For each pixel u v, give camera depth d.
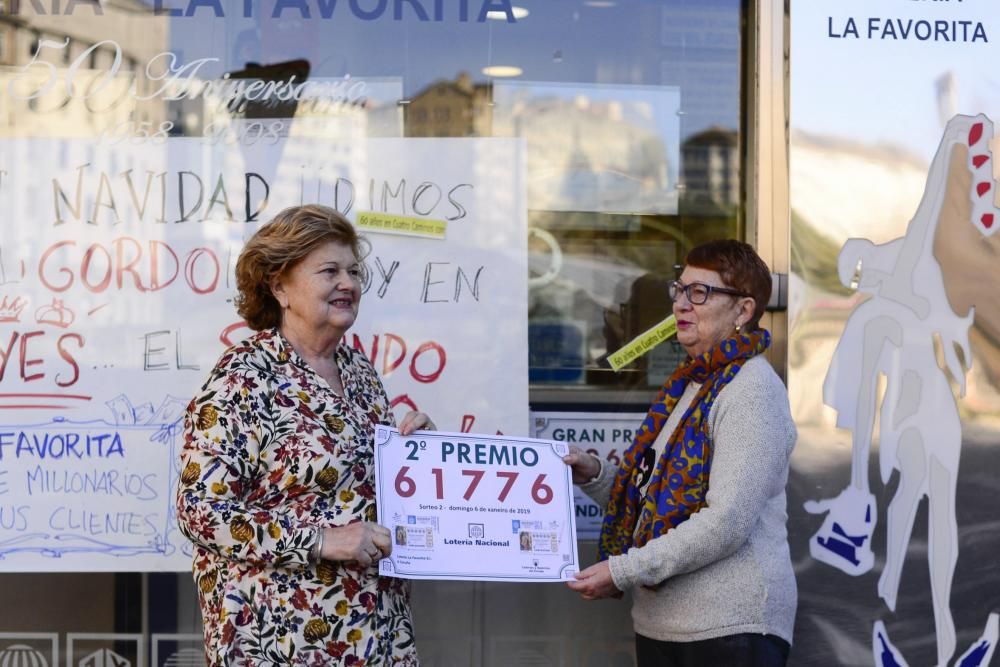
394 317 3.63
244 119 3.66
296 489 2.75
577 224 3.77
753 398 2.93
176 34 3.67
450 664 3.76
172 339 3.60
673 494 2.96
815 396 3.70
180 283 3.61
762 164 3.75
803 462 3.69
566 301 3.77
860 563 3.69
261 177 3.65
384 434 2.94
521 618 3.77
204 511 2.66
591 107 3.78
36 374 3.58
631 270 3.78
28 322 3.58
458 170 3.66
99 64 3.64
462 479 2.99
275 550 2.65
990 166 3.72
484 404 3.64
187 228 3.62
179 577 3.71
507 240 3.66
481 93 3.75
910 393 3.71
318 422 2.77
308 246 2.83
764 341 3.04
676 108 3.80
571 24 3.78
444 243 3.65
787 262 3.74
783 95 3.74
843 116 3.73
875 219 3.72
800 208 3.72
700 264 3.08
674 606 2.97
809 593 3.69
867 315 3.71
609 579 2.91
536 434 3.75
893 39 3.73
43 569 3.56
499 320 3.65
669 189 3.80
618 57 3.80
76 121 3.63
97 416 3.58
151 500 3.58
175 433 3.59
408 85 3.72
